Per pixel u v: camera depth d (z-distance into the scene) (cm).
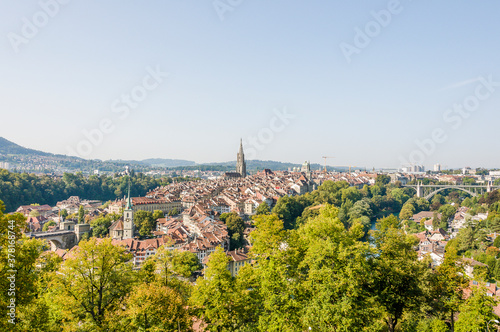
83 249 5256
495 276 12612
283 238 5141
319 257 4684
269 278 4869
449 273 6588
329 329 4312
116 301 5653
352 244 4884
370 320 4716
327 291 4416
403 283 5459
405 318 6638
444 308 6556
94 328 4747
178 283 6544
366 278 4838
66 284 5159
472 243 16662
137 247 16800
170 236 18150
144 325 5059
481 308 5712
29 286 3781
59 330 4734
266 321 4825
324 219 5222
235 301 5344
